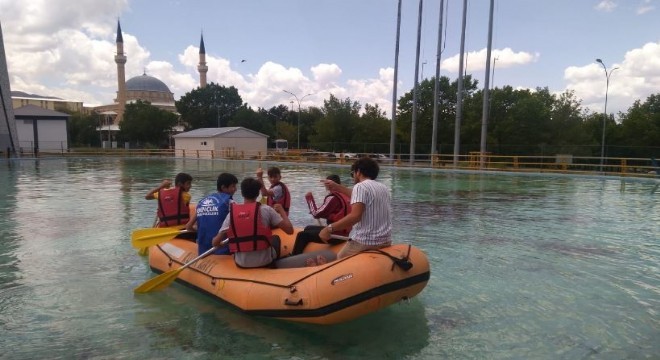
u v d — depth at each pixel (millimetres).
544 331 4438
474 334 4363
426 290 5570
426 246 7836
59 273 6262
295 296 4113
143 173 25281
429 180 21594
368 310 4109
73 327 4520
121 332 4395
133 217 10602
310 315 4055
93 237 8453
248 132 48219
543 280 5977
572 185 19109
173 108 105938
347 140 51594
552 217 10828
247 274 4672
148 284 5270
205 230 5230
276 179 7184
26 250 7500
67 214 11039
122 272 6309
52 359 3891
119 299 5242
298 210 11648
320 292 4012
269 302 4289
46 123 52844
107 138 82000
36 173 24938
